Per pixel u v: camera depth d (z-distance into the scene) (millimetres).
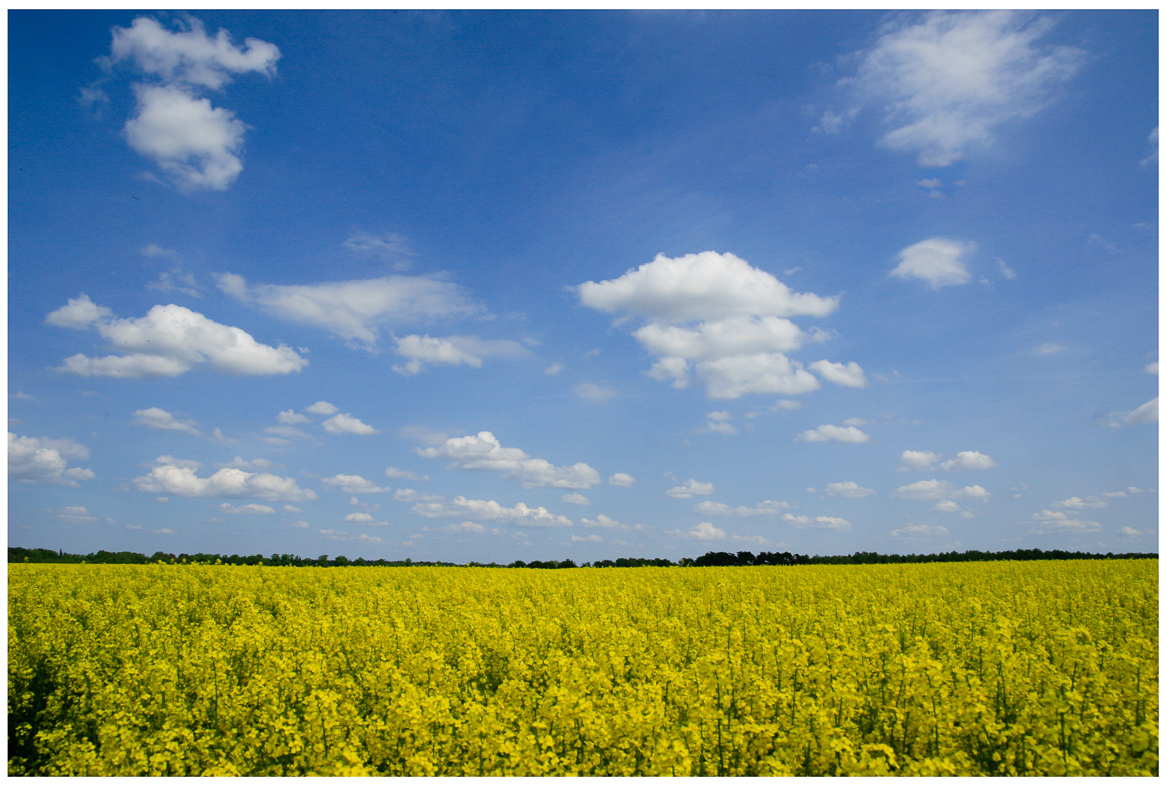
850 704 7172
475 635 11547
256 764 6797
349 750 5855
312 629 11617
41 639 11156
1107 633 12305
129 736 6621
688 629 12391
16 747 8234
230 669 9477
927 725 6852
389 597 16297
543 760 6090
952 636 11273
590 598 18000
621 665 9352
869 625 13492
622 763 6254
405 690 7344
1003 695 7898
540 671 9430
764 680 7797
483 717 6566
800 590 19094
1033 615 13820
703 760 6512
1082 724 6547
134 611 15031
